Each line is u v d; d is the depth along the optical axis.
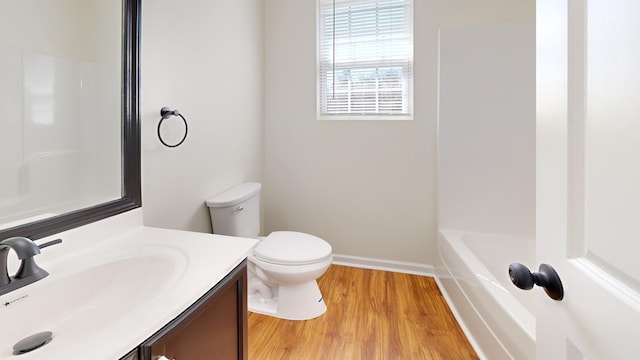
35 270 0.81
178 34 1.58
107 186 1.13
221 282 0.92
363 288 2.21
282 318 1.85
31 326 0.75
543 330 0.63
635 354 0.39
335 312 1.91
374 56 2.48
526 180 2.15
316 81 2.55
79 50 1.02
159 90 1.46
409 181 2.43
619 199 0.42
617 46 0.41
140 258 0.98
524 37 2.10
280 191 2.70
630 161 0.40
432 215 2.40
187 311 0.77
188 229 1.70
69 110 0.99
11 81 0.84
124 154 1.18
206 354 0.86
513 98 2.13
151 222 1.44
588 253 0.49
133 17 1.20
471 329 1.64
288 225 2.71
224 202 1.80
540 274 0.59
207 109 1.84
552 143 0.58
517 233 2.18
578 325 0.51
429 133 2.36
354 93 2.54
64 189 0.98
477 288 1.57
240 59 2.21
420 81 2.34
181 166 1.63
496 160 2.18
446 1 2.25
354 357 1.53
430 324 1.79
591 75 0.47
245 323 1.08
